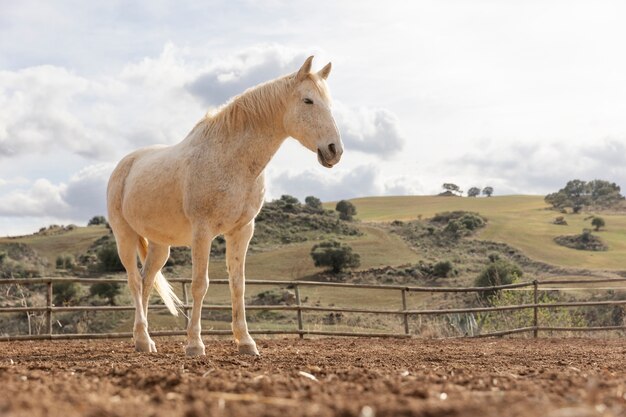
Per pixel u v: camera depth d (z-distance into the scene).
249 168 6.88
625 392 3.57
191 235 7.02
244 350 7.25
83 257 56.59
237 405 3.11
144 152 7.90
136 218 7.47
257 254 61.62
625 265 58.59
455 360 7.21
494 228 74.56
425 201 120.38
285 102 6.82
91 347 9.10
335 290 42.91
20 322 23.73
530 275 54.38
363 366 5.88
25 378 4.03
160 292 8.34
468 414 2.75
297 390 3.65
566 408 2.93
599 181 116.38
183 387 3.72
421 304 36.25
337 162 6.68
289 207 80.06
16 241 63.59
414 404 3.00
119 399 3.24
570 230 76.56
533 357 7.79
